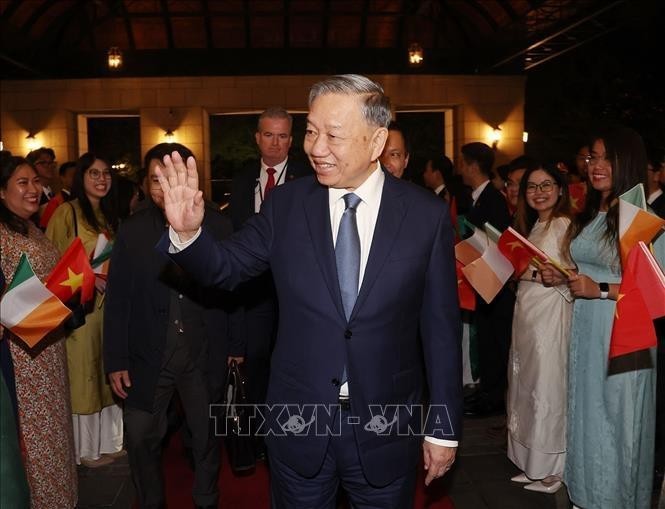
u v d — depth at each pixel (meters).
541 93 18.72
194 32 16.62
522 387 4.15
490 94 16.48
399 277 2.27
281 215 2.40
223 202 15.45
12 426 2.37
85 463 4.62
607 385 3.30
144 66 16.67
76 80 16.09
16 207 3.44
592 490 3.38
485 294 4.14
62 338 3.54
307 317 2.29
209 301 3.47
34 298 2.87
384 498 2.41
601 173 3.32
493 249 4.07
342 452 2.34
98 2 15.19
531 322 4.07
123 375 3.41
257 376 4.52
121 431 4.77
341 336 2.26
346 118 2.19
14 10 13.97
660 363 4.32
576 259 3.53
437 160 6.63
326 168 2.23
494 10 15.73
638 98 16.27
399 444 2.36
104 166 4.59
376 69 17.03
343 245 2.29
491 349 5.60
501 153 16.53
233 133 21.14
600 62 17.25
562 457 4.09
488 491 4.21
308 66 16.92
